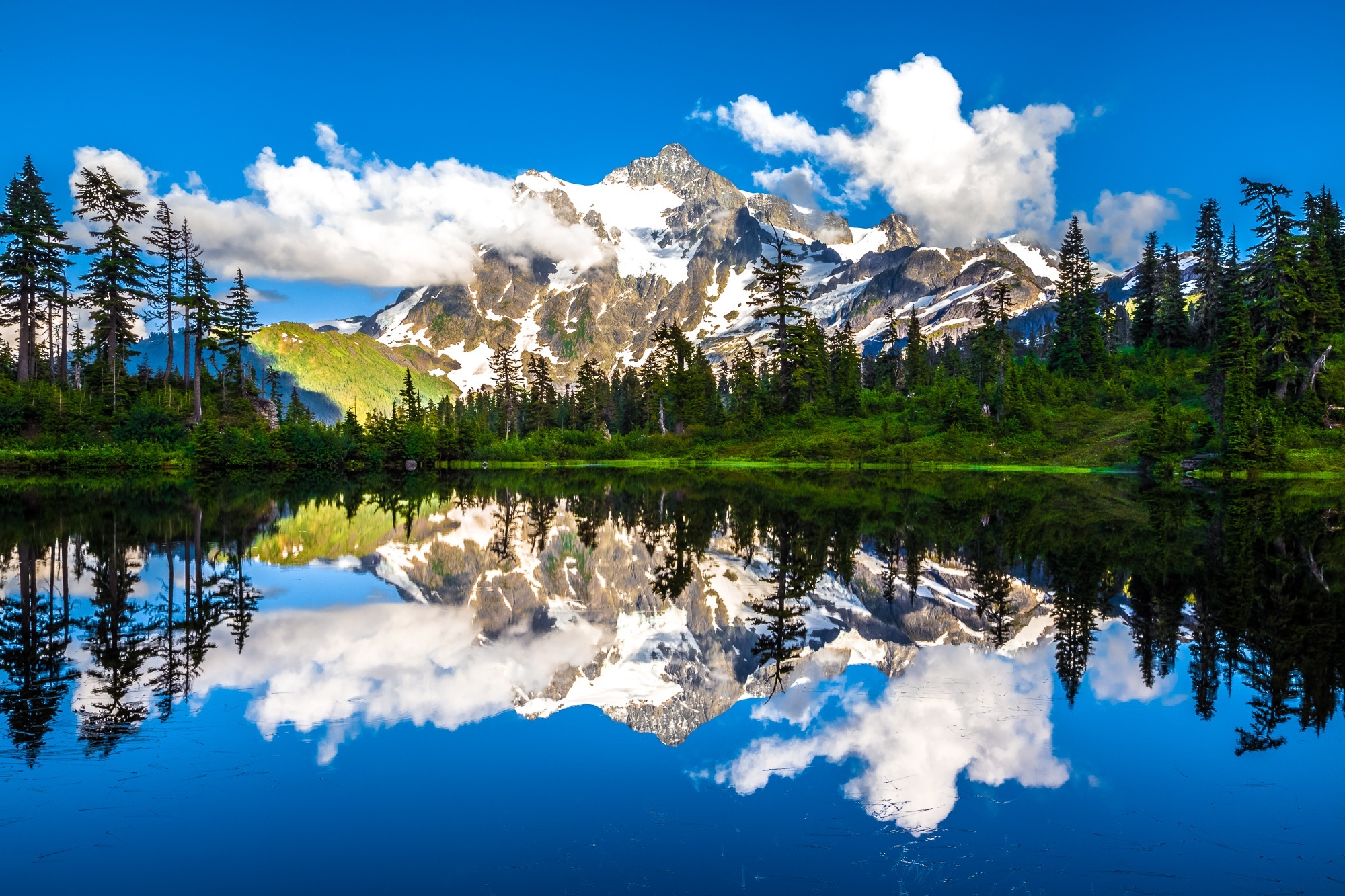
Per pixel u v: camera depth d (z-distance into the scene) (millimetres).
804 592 22594
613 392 161875
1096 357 106188
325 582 23812
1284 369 77562
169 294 84562
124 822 8953
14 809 9227
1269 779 10188
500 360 144500
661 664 15656
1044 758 10812
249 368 102500
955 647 16609
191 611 19641
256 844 8516
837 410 111562
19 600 20406
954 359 135625
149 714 12352
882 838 8648
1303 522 36719
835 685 14227
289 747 11133
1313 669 14719
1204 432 74125
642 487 66438
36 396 71312
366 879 7812
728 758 10906
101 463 69688
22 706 12633
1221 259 103812
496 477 85000
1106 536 32375
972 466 87812
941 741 11547
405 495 58656
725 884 7699
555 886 7688
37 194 76062
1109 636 17172
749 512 44406
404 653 16266
